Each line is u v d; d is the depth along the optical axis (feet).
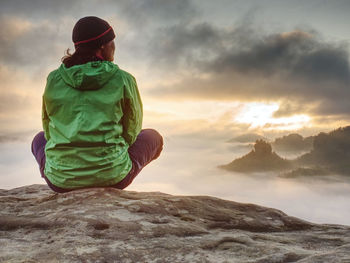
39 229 6.21
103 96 7.25
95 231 5.99
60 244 5.48
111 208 6.85
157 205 7.13
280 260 5.11
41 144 8.64
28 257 5.03
